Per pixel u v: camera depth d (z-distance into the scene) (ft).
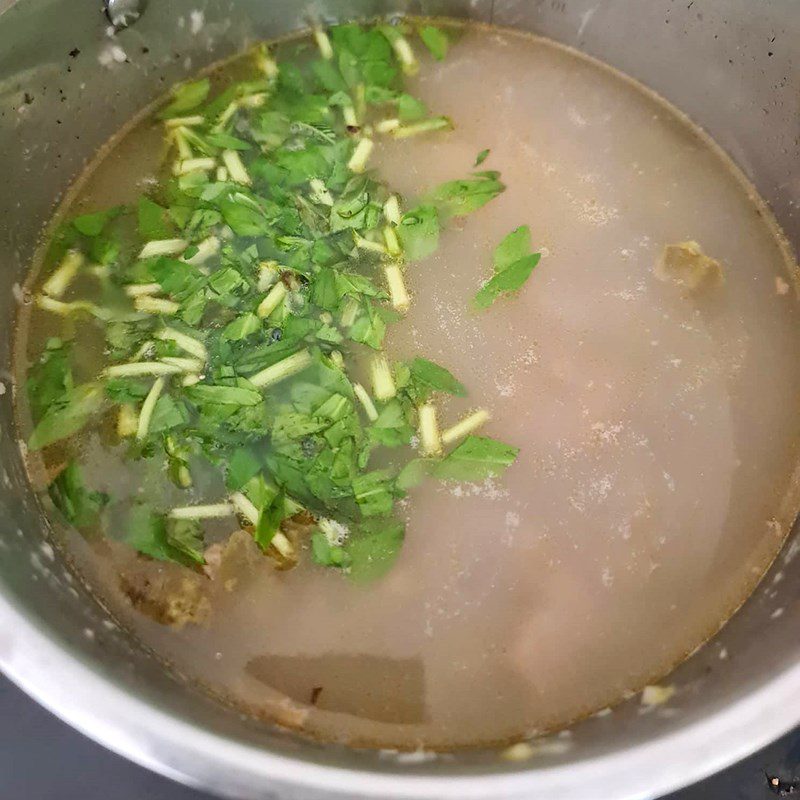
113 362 0.83
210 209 0.90
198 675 0.70
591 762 0.54
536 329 0.84
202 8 0.94
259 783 0.53
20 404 0.83
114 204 0.93
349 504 0.75
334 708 0.69
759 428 0.81
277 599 0.73
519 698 0.70
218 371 0.80
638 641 0.73
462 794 0.52
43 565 0.71
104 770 0.66
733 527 0.77
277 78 1.01
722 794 0.65
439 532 0.76
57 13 0.81
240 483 0.75
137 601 0.73
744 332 0.86
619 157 0.96
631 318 0.85
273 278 0.85
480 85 1.00
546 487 0.78
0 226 0.85
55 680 0.54
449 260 0.87
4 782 0.65
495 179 0.91
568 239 0.89
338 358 0.81
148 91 0.97
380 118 0.97
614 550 0.76
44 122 0.87
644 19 0.95
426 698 0.70
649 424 0.81
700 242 0.90
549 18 1.00
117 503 0.76
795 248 0.91
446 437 0.79
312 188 0.91
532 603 0.74
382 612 0.73
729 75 0.93
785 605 0.70
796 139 0.89
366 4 1.02
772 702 0.55
